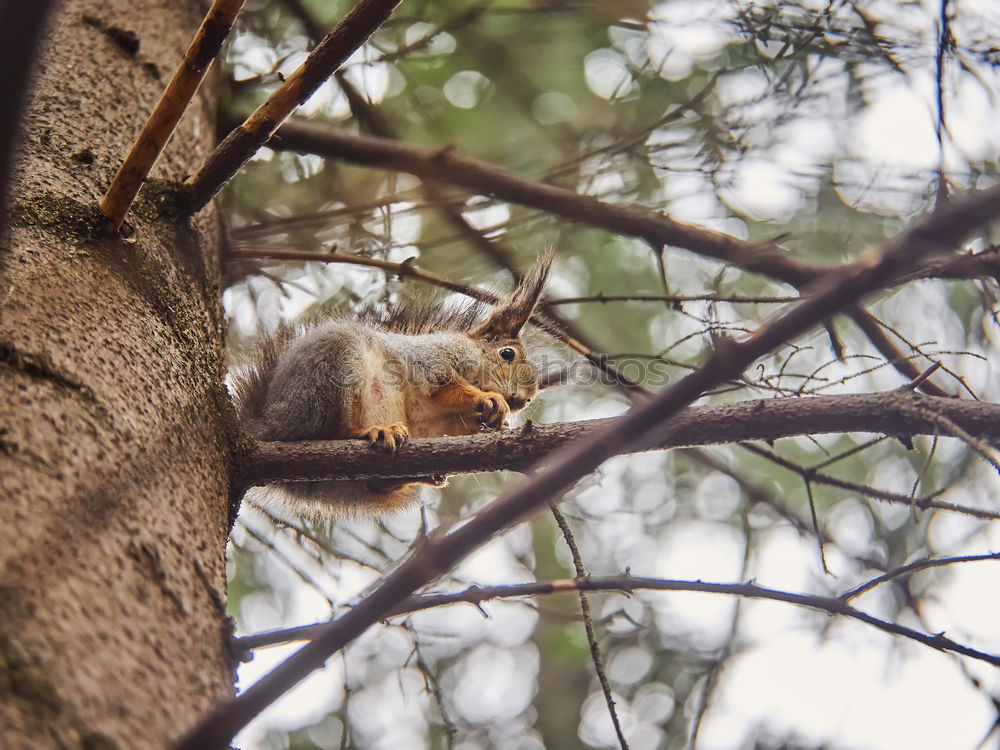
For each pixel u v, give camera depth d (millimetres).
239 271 8719
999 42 7461
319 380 7152
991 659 5066
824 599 5320
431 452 5656
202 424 5008
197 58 4812
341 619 3424
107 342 4641
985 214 3441
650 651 10656
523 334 10000
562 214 7953
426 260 9617
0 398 3932
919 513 8469
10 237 4809
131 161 5098
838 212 8805
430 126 9898
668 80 9555
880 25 8484
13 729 2777
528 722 10516
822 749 9016
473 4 9562
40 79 6598
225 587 4262
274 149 8109
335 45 5281
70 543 3566
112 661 3295
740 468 10680
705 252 7715
